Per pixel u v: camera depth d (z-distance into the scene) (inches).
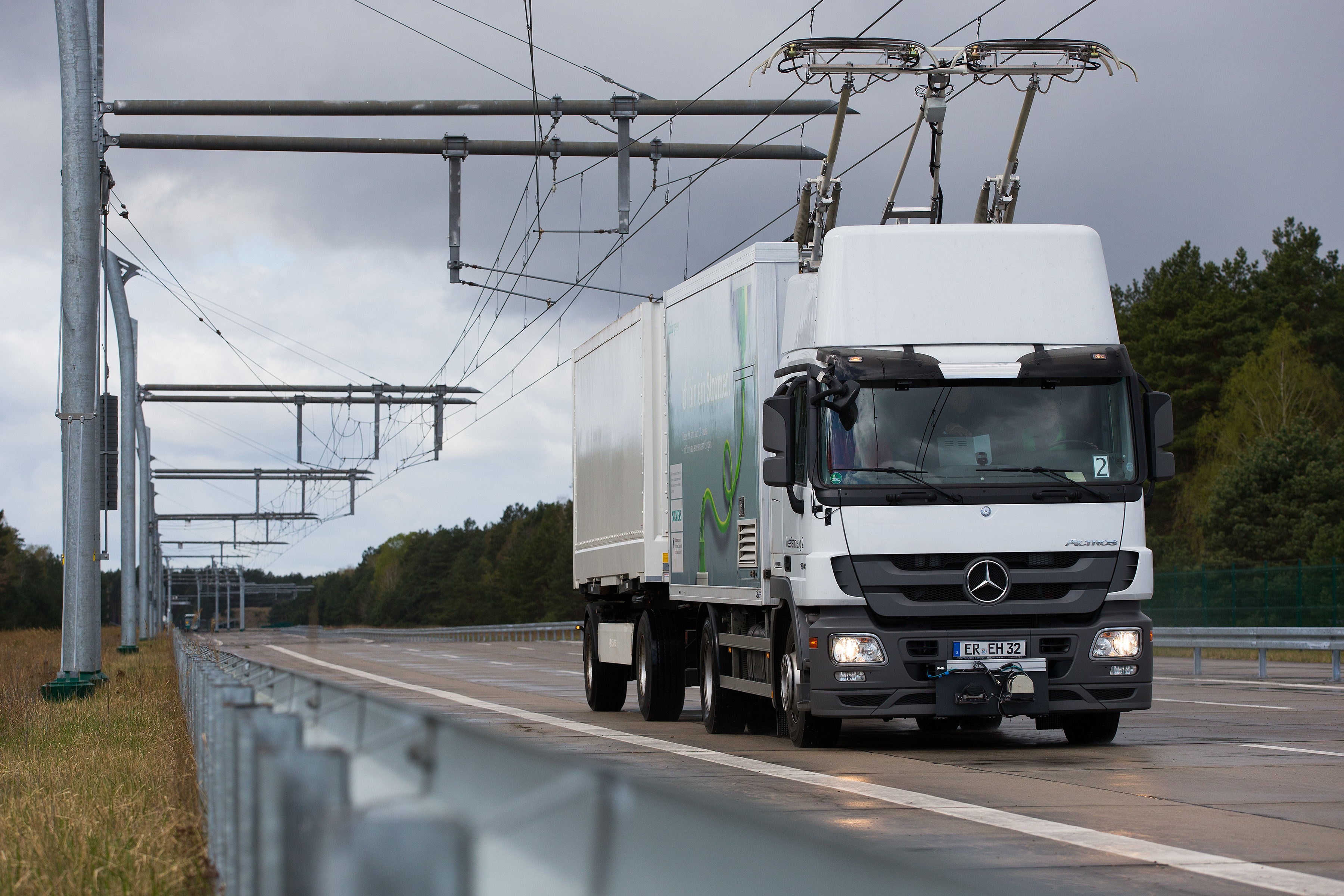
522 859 85.5
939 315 485.1
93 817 320.5
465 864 95.1
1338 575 1473.9
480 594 6614.2
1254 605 1573.6
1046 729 571.5
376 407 2085.4
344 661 1676.9
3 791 394.0
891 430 472.1
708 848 68.4
